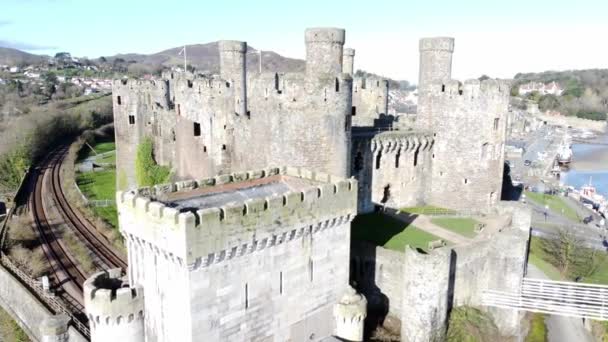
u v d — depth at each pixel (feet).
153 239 75.25
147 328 83.51
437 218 152.05
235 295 78.69
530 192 323.78
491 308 126.31
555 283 127.34
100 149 386.32
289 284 87.66
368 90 198.49
